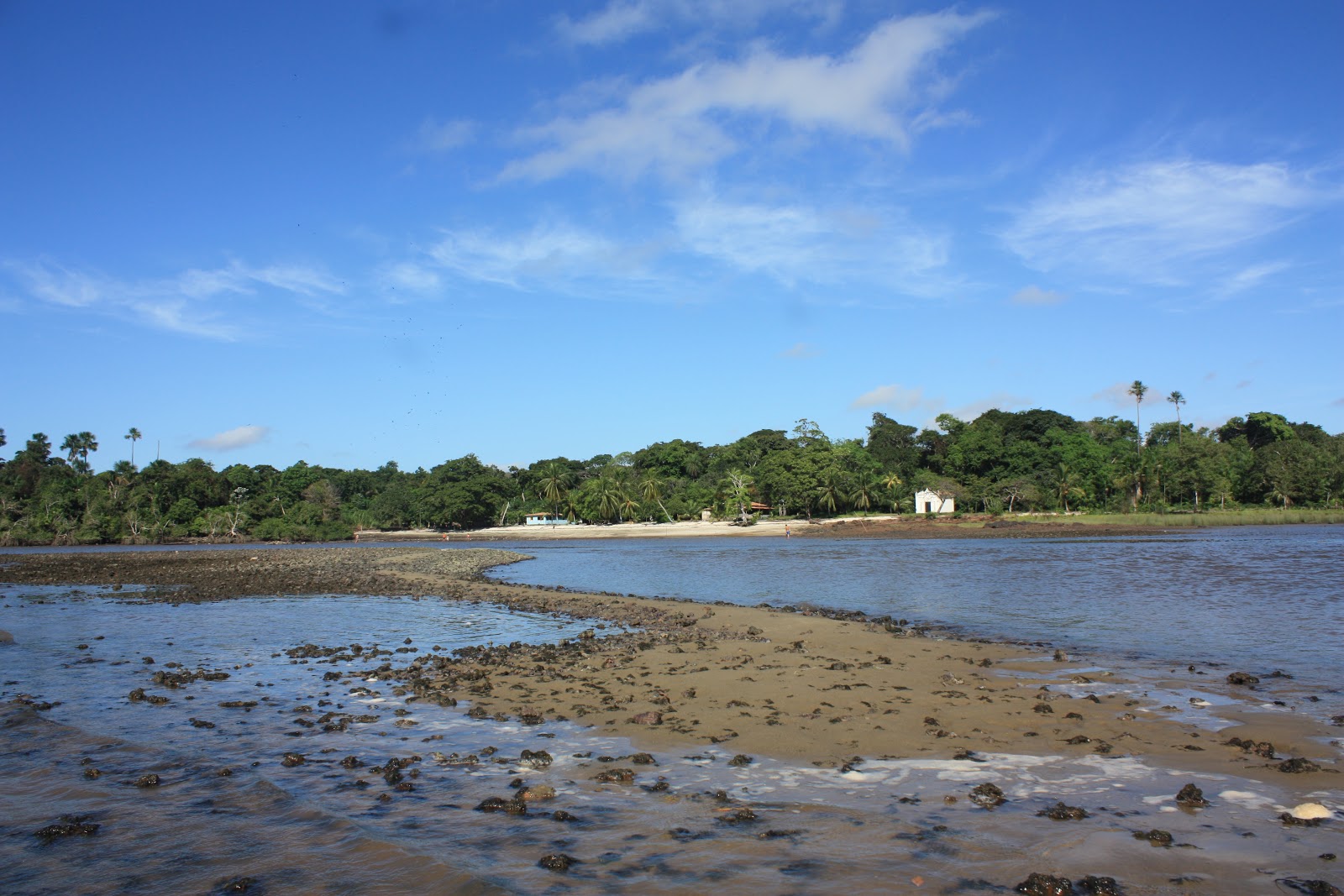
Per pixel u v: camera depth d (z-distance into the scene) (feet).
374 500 555.28
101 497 463.01
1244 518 366.43
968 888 24.31
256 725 46.32
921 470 557.74
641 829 29.50
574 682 56.03
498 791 34.17
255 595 130.41
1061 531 336.90
